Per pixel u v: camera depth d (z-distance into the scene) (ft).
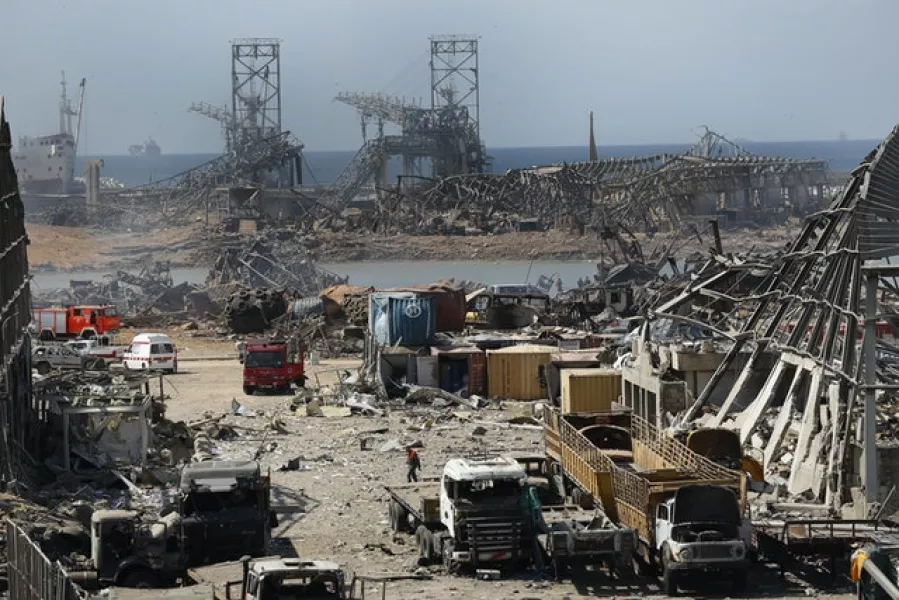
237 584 209.26
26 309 383.86
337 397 506.48
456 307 650.43
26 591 203.92
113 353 618.03
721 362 392.27
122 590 207.00
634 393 412.77
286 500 324.60
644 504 242.78
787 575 247.09
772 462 328.49
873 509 271.08
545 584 239.91
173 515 246.06
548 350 525.34
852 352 309.22
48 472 330.95
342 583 191.52
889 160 341.82
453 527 247.91
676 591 231.30
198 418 469.16
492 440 423.23
